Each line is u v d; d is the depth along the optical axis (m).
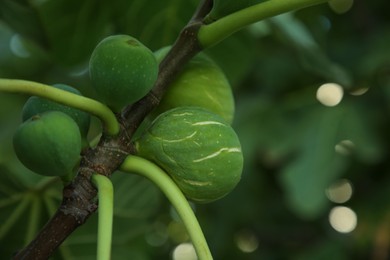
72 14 0.85
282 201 1.50
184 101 0.67
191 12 0.85
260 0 0.64
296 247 1.54
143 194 0.82
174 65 0.65
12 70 1.41
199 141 0.63
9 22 0.86
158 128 0.63
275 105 1.21
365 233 1.30
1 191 0.72
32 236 0.74
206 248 0.60
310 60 1.02
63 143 0.60
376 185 1.31
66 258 0.78
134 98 0.62
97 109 0.61
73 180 0.62
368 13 1.32
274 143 1.18
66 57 0.88
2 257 0.75
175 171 0.63
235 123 1.21
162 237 1.81
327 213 1.43
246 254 1.55
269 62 1.29
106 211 0.60
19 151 0.61
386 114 1.16
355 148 1.14
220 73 0.69
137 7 0.85
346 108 1.17
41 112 0.64
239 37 0.86
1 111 1.42
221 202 1.48
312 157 1.14
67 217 0.61
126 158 0.62
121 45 0.62
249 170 1.34
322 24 1.35
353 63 1.23
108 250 0.59
